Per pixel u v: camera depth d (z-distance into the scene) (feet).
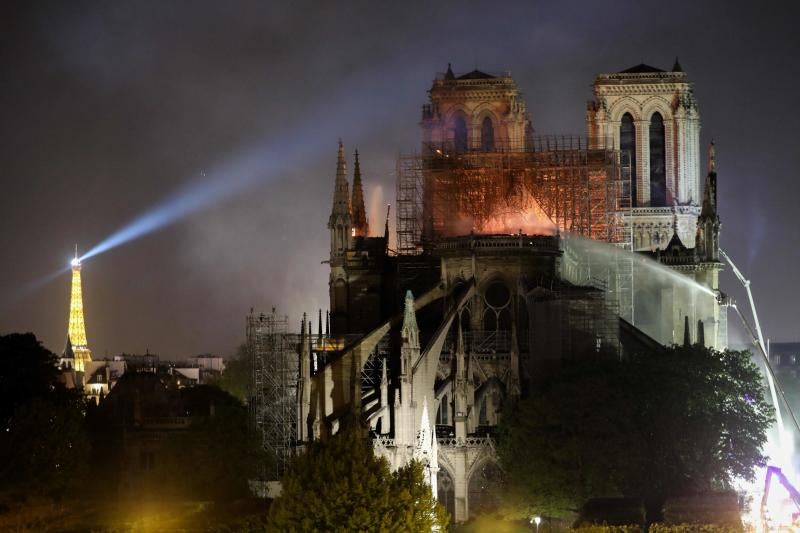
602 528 651.25
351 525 637.71
